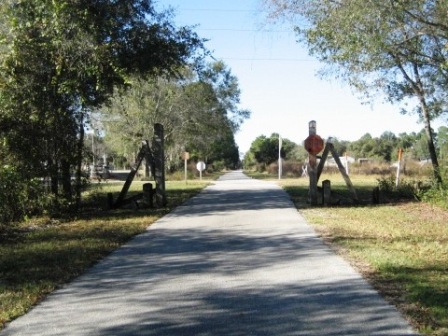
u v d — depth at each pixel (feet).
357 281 22.79
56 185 46.80
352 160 170.09
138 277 24.27
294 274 24.34
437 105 60.44
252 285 22.56
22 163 43.50
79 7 43.73
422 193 58.95
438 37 43.19
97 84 45.24
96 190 60.64
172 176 153.07
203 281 23.38
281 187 90.33
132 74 52.85
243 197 67.67
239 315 18.52
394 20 37.76
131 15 48.57
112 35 46.62
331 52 47.01
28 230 39.14
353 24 38.42
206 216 46.80
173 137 152.87
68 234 36.52
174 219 45.03
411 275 23.22
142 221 43.09
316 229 37.96
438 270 24.26
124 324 17.74
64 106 46.78
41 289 22.03
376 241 32.35
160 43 50.39
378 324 17.28
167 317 18.40
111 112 134.00
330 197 56.18
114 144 147.64
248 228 39.04
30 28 43.68
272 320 17.92
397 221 41.96
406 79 60.23
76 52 44.21
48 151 45.91
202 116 149.18
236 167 445.78
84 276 24.57
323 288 21.81
